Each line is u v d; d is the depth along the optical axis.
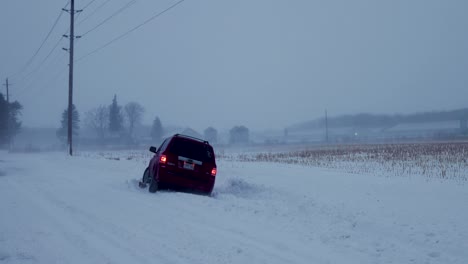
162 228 9.28
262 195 14.39
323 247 8.18
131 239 8.38
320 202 12.08
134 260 7.13
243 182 16.22
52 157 39.06
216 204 12.18
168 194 13.96
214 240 8.36
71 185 16.42
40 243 8.06
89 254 7.44
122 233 8.83
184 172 14.49
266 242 8.36
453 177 18.22
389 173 20.52
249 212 11.14
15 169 24.59
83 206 11.75
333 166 25.19
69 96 41.41
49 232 8.87
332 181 16.58
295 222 10.10
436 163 25.98
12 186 16.14
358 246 8.27
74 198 13.15
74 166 26.80
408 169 22.55
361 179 17.16
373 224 9.64
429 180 16.73
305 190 14.31
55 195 13.77
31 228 9.20
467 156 30.64
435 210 10.62
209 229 9.25
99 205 11.93
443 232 8.80
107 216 10.45
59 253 7.48
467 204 11.22
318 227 9.63
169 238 8.47
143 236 8.61
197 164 14.65
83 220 10.00
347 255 7.74
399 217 10.09
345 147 55.78
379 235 9.03
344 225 9.75
